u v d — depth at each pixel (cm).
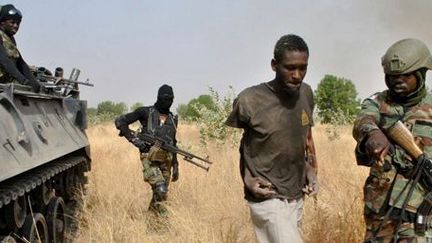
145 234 672
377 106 382
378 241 375
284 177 430
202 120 1432
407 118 372
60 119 791
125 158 1329
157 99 857
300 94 430
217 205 770
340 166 960
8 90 548
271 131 422
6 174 449
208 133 1417
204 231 629
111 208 770
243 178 441
